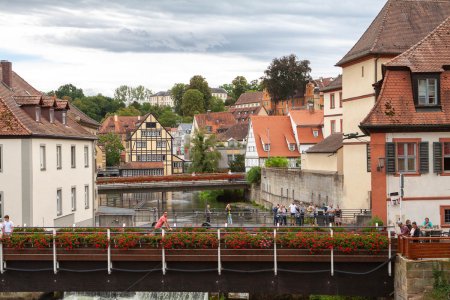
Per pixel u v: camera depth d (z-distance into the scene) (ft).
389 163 96.02
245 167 327.88
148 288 84.02
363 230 89.35
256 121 310.86
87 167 156.25
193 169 319.68
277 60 418.10
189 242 82.53
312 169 201.05
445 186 96.68
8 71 140.46
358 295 82.99
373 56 138.62
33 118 129.08
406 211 96.27
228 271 83.35
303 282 83.20
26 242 84.23
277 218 130.31
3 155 120.37
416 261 77.05
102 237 83.30
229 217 147.84
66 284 84.69
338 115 230.48
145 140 383.65
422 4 145.18
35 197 121.90
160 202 280.51
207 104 612.70
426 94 96.94
